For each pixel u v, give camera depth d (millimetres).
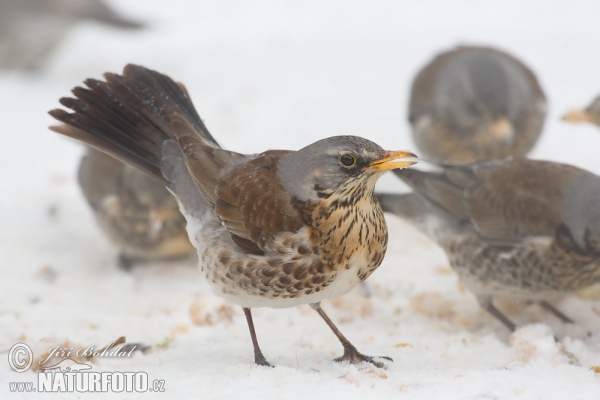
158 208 14750
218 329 12344
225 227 10039
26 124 20828
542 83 22422
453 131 17594
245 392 9320
